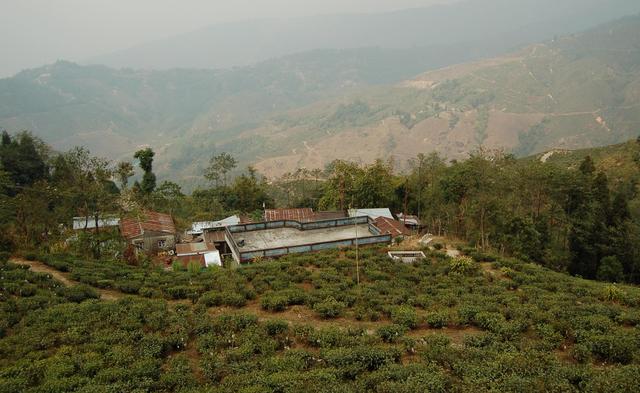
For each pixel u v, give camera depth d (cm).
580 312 2761
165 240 5662
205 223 6850
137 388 1942
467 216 5644
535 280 3616
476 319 2692
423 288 3331
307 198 9044
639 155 8219
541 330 2497
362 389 1900
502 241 5056
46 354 2295
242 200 8925
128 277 3725
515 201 5762
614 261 4631
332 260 4006
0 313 2722
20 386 1977
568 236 5162
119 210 5434
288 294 3150
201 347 2378
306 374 2039
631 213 5375
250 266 3881
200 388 1967
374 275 3597
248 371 2114
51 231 5094
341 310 2880
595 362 2225
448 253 4488
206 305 3088
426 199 6956
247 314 2756
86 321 2664
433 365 2066
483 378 1923
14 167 7356
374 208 7144
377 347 2291
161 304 2972
